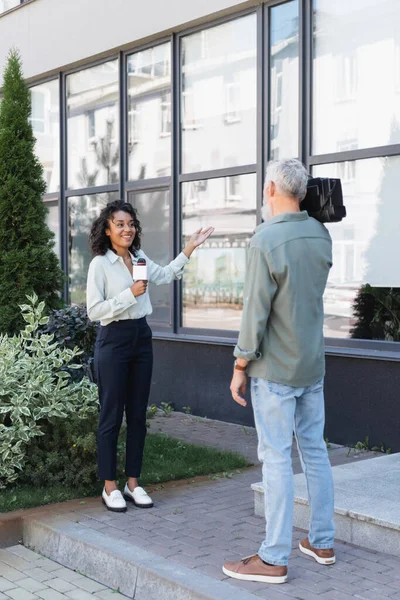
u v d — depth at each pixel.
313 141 6.58
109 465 4.46
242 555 3.67
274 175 3.37
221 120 7.41
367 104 6.18
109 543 3.83
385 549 3.66
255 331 3.22
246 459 5.65
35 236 6.15
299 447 3.52
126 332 4.41
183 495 4.78
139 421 4.61
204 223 7.63
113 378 4.41
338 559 3.58
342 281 6.39
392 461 4.88
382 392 5.94
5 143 6.09
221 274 7.48
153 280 4.71
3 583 3.76
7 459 4.73
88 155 9.02
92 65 8.83
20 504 4.54
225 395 7.29
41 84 9.66
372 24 6.13
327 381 6.31
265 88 6.90
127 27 8.12
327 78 6.47
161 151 8.07
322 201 3.46
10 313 5.98
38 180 6.24
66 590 3.67
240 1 6.93
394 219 6.04
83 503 4.59
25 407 4.73
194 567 3.51
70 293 9.38
